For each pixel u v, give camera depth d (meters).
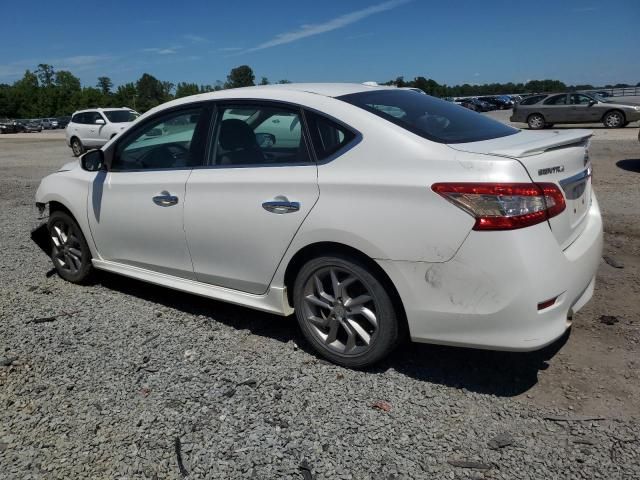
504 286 2.72
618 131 19.16
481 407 2.92
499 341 2.81
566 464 2.47
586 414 2.82
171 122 4.07
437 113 3.50
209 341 3.77
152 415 2.93
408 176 2.91
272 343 3.72
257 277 3.57
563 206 2.89
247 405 2.99
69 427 2.86
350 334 3.28
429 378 3.22
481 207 2.71
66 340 3.84
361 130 3.15
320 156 3.26
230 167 3.65
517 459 2.52
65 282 5.09
